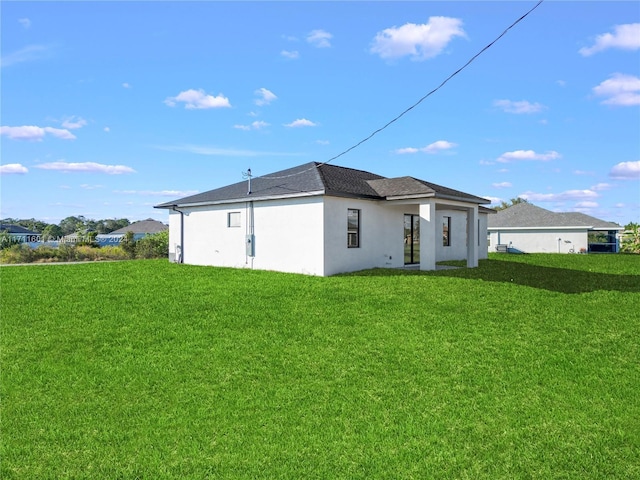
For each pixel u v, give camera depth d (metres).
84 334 7.88
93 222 85.88
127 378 5.85
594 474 3.67
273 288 12.25
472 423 4.61
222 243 18.81
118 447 4.11
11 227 61.03
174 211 21.30
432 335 7.88
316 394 5.36
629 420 4.68
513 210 36.75
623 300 11.16
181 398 5.23
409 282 13.26
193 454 3.97
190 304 10.23
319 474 3.65
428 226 15.87
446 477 3.62
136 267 18.17
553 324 8.70
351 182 17.62
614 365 6.47
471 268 17.81
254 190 17.91
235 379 5.83
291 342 7.45
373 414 4.81
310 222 15.20
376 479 3.58
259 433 4.38
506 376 5.98
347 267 15.72
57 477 3.62
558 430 4.46
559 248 32.53
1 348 7.07
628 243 39.50
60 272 16.25
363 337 7.74
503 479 3.60
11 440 4.23
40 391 5.43
